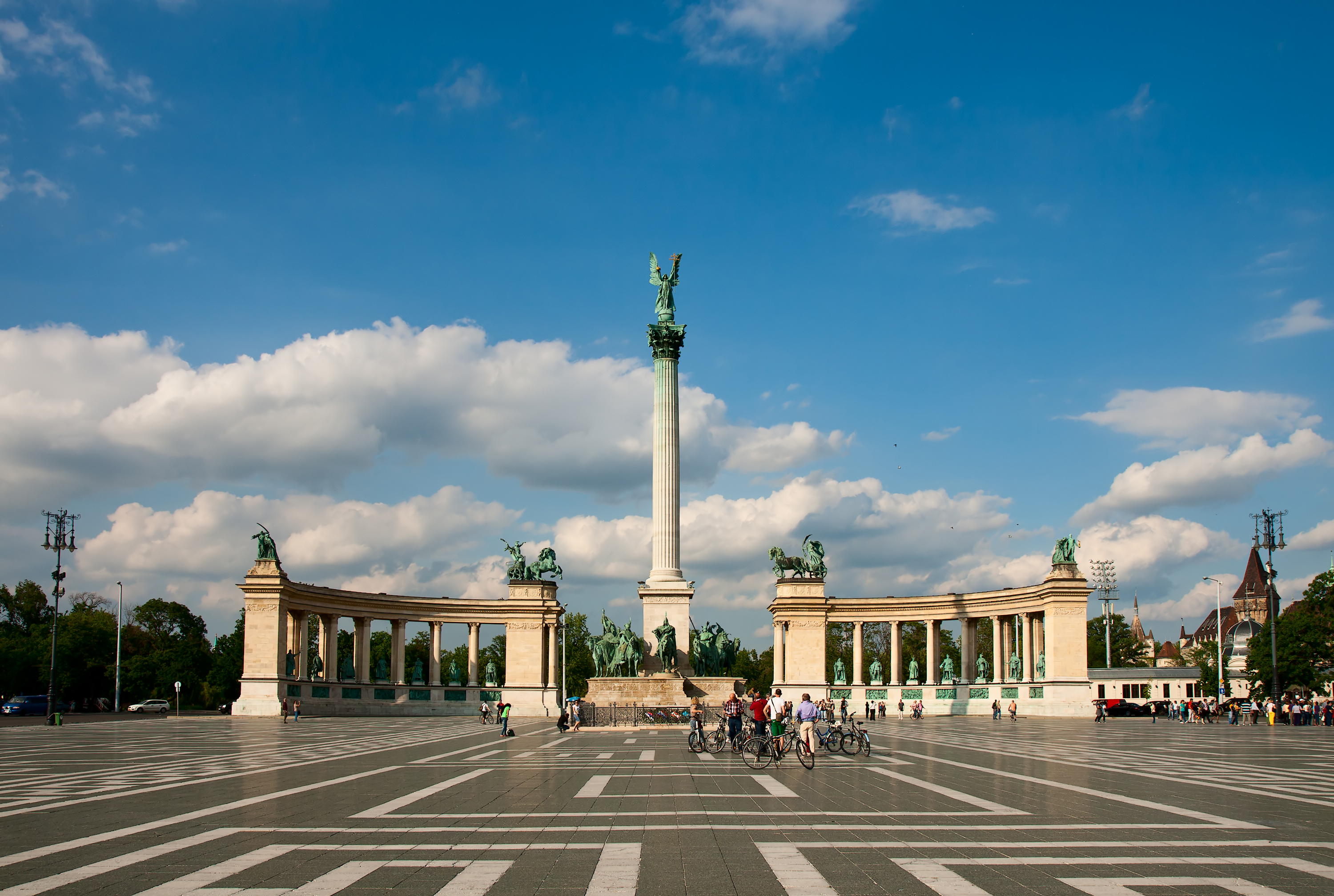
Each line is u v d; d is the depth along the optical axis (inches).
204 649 6766.7
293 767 1611.7
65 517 3799.2
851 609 4761.3
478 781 1364.4
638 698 3853.3
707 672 4109.3
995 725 3432.6
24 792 1232.8
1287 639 4798.2
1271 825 949.2
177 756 1846.7
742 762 1712.6
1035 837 872.9
